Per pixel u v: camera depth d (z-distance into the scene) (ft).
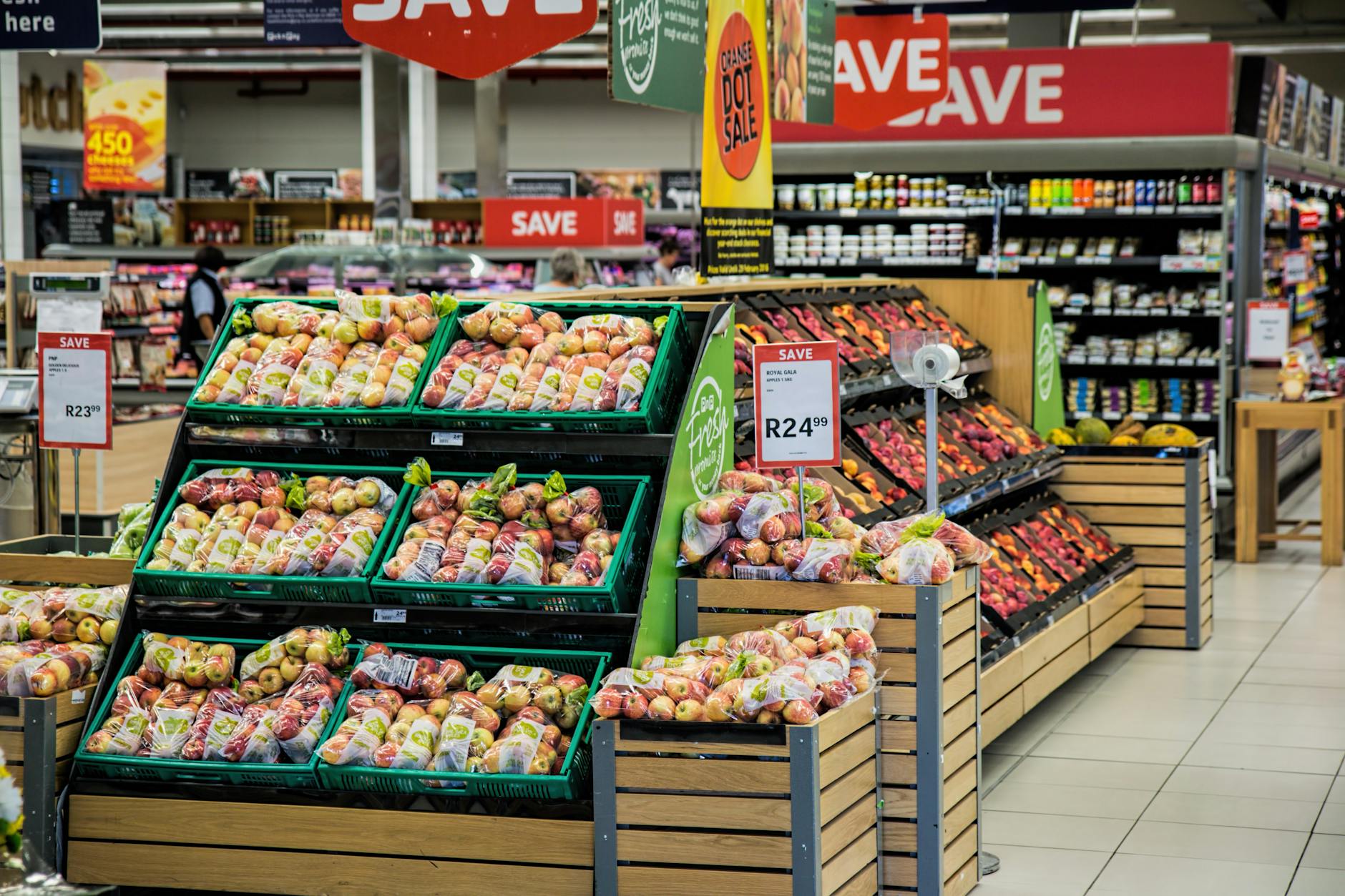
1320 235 56.80
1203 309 35.17
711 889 11.76
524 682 12.91
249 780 12.99
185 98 96.73
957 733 14.10
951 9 33.88
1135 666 24.40
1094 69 35.35
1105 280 36.09
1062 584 22.12
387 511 14.20
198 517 14.37
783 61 22.77
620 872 11.98
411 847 12.67
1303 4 74.18
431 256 41.96
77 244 54.34
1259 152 37.04
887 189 37.24
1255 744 19.81
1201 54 34.58
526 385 14.12
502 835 12.44
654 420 13.87
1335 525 32.68
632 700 12.04
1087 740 20.13
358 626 13.57
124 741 13.26
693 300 18.86
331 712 13.15
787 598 13.51
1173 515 25.43
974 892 14.66
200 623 13.94
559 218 53.93
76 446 15.97
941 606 13.34
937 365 16.10
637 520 13.51
